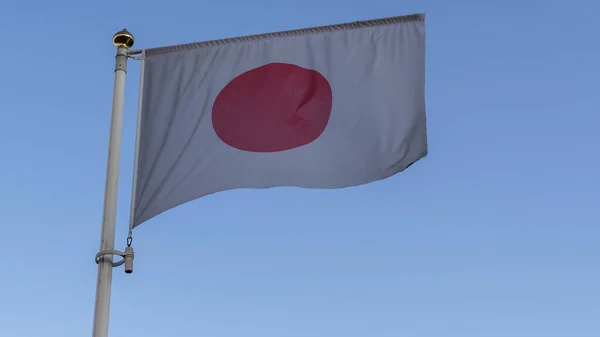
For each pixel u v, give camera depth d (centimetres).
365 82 1193
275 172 1147
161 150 1172
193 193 1139
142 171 1159
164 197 1137
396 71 1194
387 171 1134
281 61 1230
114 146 1130
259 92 1209
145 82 1226
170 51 1246
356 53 1217
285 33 1248
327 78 1207
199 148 1170
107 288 1023
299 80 1212
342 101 1186
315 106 1189
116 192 1097
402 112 1166
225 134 1180
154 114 1203
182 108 1204
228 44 1248
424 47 1202
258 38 1249
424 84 1180
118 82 1196
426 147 1142
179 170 1155
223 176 1149
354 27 1235
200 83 1222
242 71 1227
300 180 1139
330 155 1152
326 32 1241
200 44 1249
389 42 1217
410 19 1226
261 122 1185
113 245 1055
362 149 1151
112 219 1072
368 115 1170
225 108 1201
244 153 1164
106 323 1002
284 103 1196
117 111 1166
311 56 1228
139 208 1128
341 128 1168
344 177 1138
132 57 1239
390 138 1152
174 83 1224
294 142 1165
